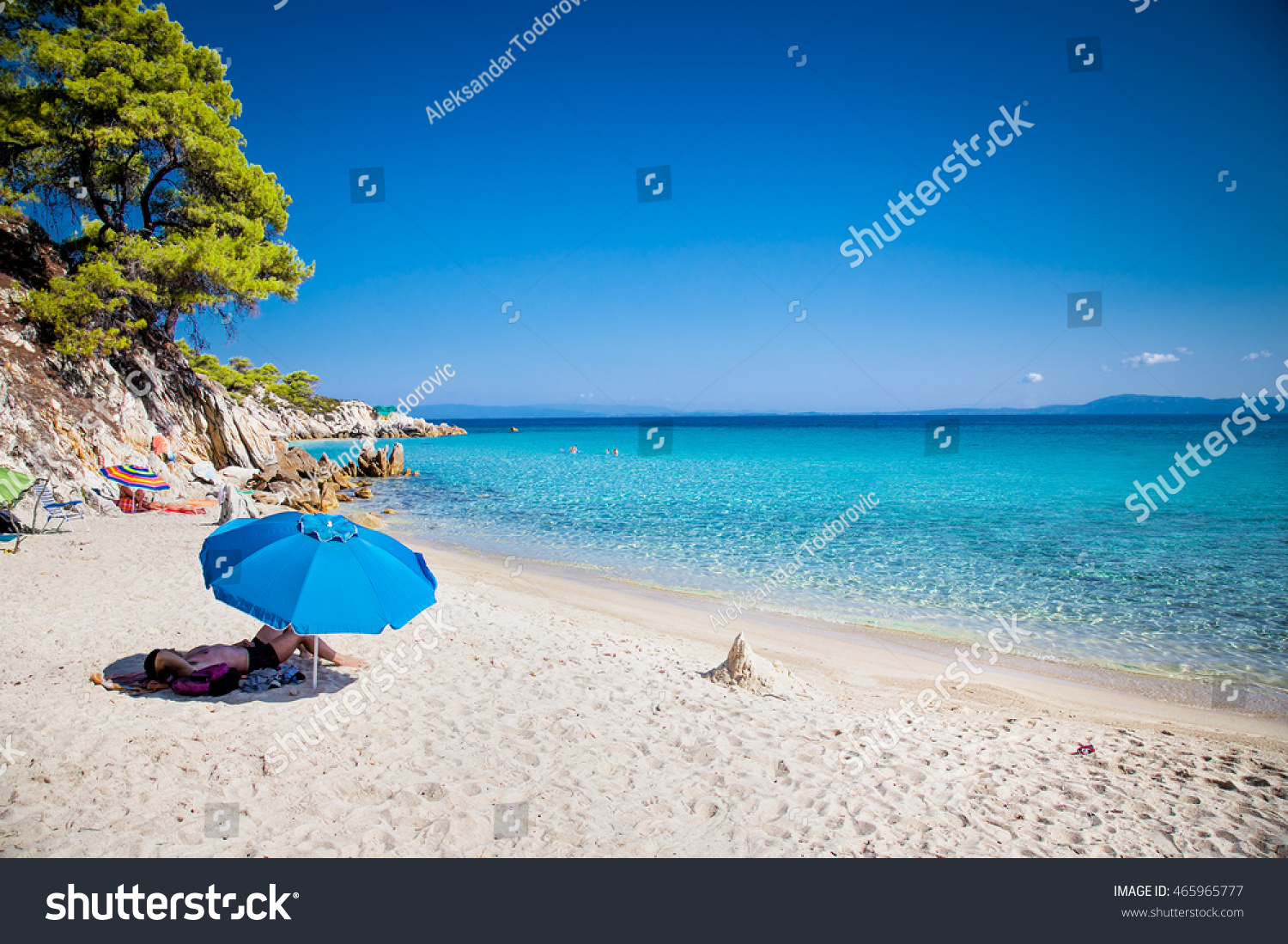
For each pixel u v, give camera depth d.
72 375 20.36
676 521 23.25
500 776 4.97
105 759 4.62
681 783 5.08
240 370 72.88
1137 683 9.03
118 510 17.66
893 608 12.62
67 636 7.29
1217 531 20.69
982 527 21.59
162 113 22.70
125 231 24.53
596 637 9.48
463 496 30.33
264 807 4.30
